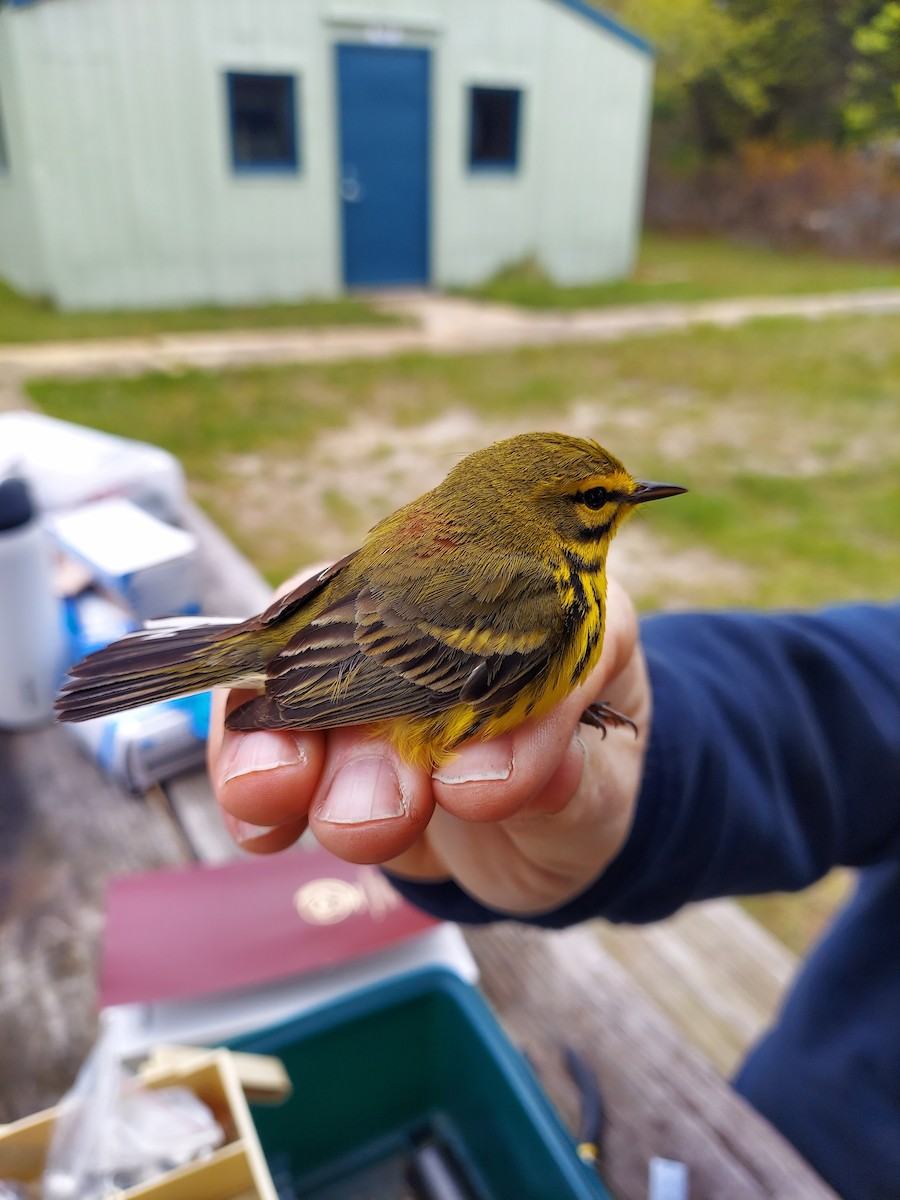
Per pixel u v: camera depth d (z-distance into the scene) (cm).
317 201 855
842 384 631
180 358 659
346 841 82
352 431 534
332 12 792
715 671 122
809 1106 138
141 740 141
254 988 112
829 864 127
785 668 125
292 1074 100
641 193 992
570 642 97
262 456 490
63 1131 84
